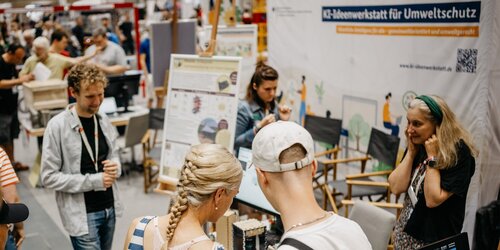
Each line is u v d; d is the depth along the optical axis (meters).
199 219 1.65
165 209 5.29
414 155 2.72
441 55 4.02
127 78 6.32
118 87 6.28
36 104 5.57
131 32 11.50
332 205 4.55
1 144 6.11
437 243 2.00
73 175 2.85
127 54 11.12
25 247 4.46
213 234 2.76
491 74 3.68
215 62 3.34
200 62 3.42
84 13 10.03
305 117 5.48
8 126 6.07
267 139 1.41
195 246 1.58
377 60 4.70
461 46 3.84
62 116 2.87
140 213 5.17
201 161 1.61
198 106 3.40
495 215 3.58
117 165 2.96
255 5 7.78
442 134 2.49
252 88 3.60
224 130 3.25
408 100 4.42
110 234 3.10
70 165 2.88
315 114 5.62
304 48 5.63
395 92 4.56
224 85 3.28
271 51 6.16
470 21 3.74
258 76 3.52
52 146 2.83
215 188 1.59
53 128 2.83
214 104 3.32
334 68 5.26
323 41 5.34
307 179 1.42
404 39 4.37
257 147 1.44
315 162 1.47
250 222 2.44
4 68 5.88
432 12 4.04
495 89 3.71
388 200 4.39
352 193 4.42
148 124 5.79
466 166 2.48
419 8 4.16
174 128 3.52
